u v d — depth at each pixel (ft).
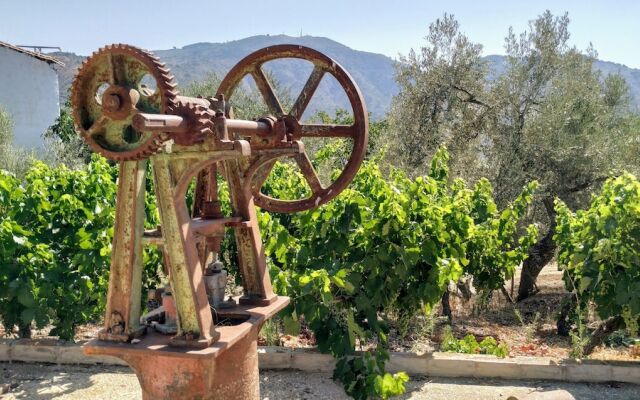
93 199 20.49
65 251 20.25
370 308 18.37
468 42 51.49
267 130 11.31
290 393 16.37
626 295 18.42
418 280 19.94
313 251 19.20
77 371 17.92
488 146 49.26
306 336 21.47
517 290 35.88
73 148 68.23
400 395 16.31
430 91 50.83
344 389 16.51
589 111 47.93
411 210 19.49
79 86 9.00
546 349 21.54
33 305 18.67
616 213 18.63
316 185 12.36
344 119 76.84
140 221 9.61
